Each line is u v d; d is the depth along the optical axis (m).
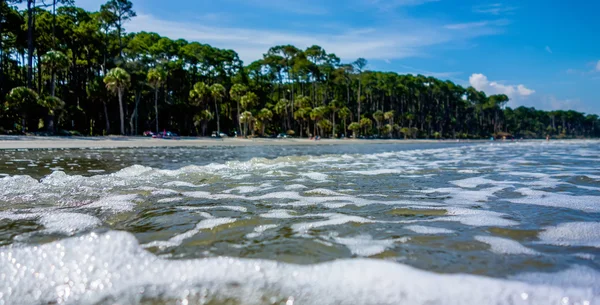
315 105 82.94
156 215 3.31
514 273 1.97
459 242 2.52
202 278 1.89
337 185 5.48
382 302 1.65
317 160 10.95
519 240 2.59
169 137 45.00
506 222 3.12
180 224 2.98
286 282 1.85
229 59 72.81
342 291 1.75
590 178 6.48
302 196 4.48
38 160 10.44
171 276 1.91
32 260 2.10
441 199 4.32
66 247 2.29
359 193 4.75
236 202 4.04
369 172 7.43
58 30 44.22
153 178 6.01
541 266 2.07
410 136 94.00
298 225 3.00
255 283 1.84
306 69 78.62
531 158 13.23
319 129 77.94
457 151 20.62
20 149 15.95
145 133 45.97
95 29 47.56
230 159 12.00
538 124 135.75
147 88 51.66
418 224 3.05
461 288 1.78
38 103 33.72
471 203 4.05
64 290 1.77
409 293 1.73
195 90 54.41
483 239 2.60
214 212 3.48
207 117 55.56
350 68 85.69
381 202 4.11
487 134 116.75
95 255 2.18
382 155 15.27
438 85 103.62
